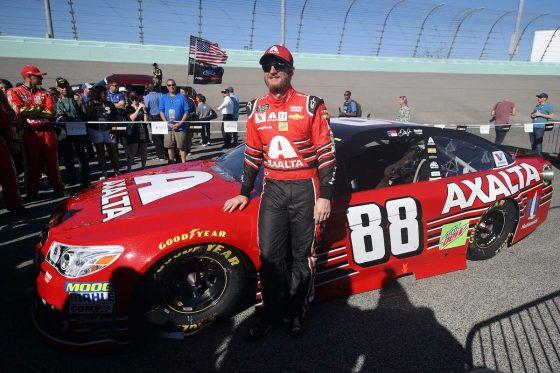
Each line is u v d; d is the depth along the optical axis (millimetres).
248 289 2377
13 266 3037
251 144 2031
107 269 1889
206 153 7789
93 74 15328
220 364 1997
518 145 9398
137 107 7055
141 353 2068
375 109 15023
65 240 1948
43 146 4605
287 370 1959
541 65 27094
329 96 16609
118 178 2797
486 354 2092
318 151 1879
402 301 2584
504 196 2916
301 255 2070
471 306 2535
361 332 2266
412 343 2174
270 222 1991
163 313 2074
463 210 2742
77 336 1977
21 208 4238
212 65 8656
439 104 16828
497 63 26375
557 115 16031
